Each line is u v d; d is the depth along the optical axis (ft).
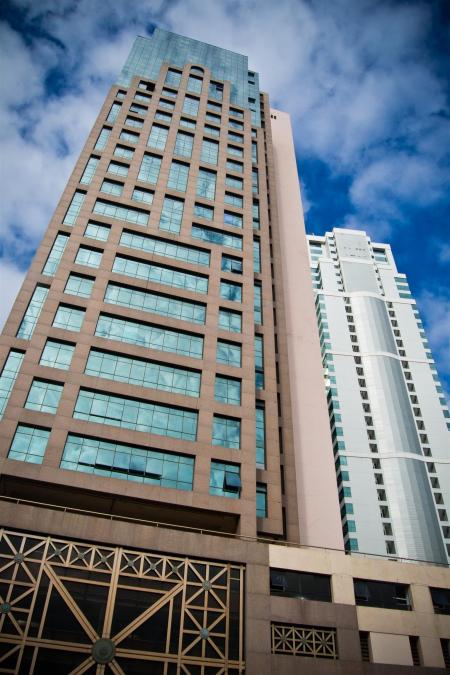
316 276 456.04
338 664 99.86
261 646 97.50
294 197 228.22
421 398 372.58
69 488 110.63
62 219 161.79
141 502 114.52
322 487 148.46
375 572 113.39
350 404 355.56
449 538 304.50
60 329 133.28
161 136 202.08
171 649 92.63
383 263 470.39
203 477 120.47
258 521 122.83
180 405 130.52
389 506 309.01
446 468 335.67
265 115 250.37
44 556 94.79
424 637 107.34
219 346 147.64
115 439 119.55
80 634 89.15
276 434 140.56
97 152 186.70
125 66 233.55
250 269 169.48
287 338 181.37
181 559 103.14
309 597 107.55
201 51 260.83
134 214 169.27
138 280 151.84
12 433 113.70
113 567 97.76
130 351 135.54
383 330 401.49
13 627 86.63
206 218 178.70
